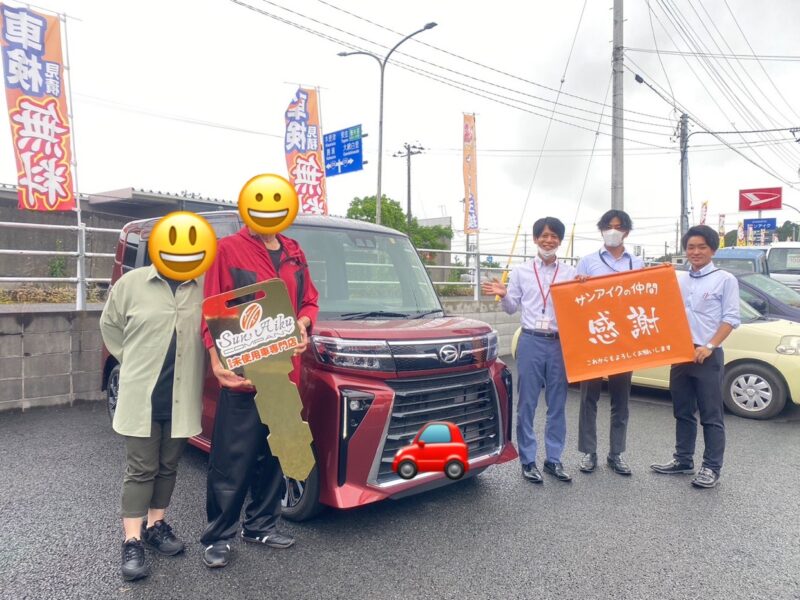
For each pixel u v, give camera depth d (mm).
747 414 6879
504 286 4613
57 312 6410
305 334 3094
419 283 4762
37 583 2932
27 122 7891
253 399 3074
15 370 6188
